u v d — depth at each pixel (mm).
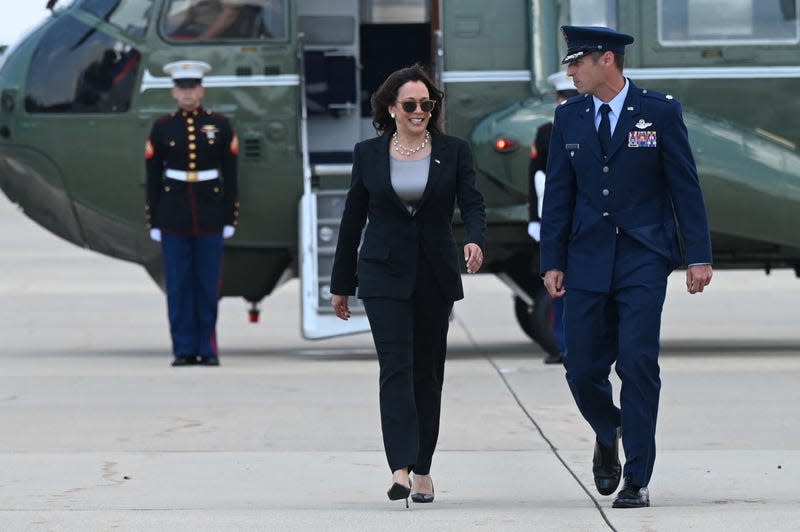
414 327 20812
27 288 66750
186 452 25422
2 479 23031
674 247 20688
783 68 40500
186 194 37688
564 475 23344
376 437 26891
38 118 40281
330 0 44094
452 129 40781
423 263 20562
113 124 40219
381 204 20578
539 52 40562
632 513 20047
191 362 38469
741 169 39125
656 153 20547
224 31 40562
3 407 30625
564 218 21000
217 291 38406
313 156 43562
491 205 40438
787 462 24219
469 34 40781
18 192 41250
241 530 19109
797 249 40062
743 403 30938
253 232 41156
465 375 35906
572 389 21172
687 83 40375
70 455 25125
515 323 52125
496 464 24328
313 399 31766
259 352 42844
